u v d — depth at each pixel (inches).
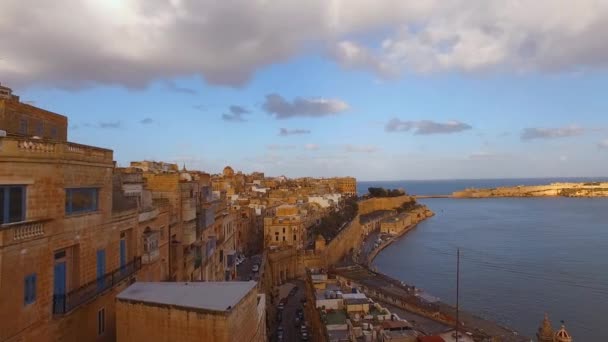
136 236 1199.6
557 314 3779.5
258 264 3789.4
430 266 5851.4
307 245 5684.1
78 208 904.3
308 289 3287.4
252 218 5762.8
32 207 754.2
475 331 2650.1
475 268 5610.2
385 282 4047.7
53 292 810.8
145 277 1251.2
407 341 1900.8
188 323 799.1
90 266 934.4
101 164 981.8
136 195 1278.3
